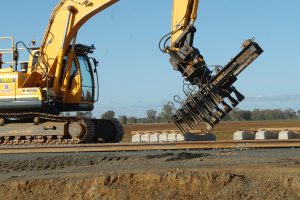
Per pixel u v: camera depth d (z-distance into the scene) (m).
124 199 12.39
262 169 12.68
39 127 23.81
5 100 24.06
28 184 13.67
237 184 11.61
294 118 105.56
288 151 16.72
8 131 24.38
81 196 12.88
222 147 18.58
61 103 24.25
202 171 12.34
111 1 23.52
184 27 21.38
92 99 25.39
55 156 18.78
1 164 18.23
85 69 25.03
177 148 19.09
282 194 11.02
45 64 24.11
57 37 24.16
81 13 23.98
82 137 23.03
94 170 15.26
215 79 21.02
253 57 20.73
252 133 22.28
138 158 17.09
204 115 21.11
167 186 12.24
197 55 21.19
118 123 25.52
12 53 24.33
